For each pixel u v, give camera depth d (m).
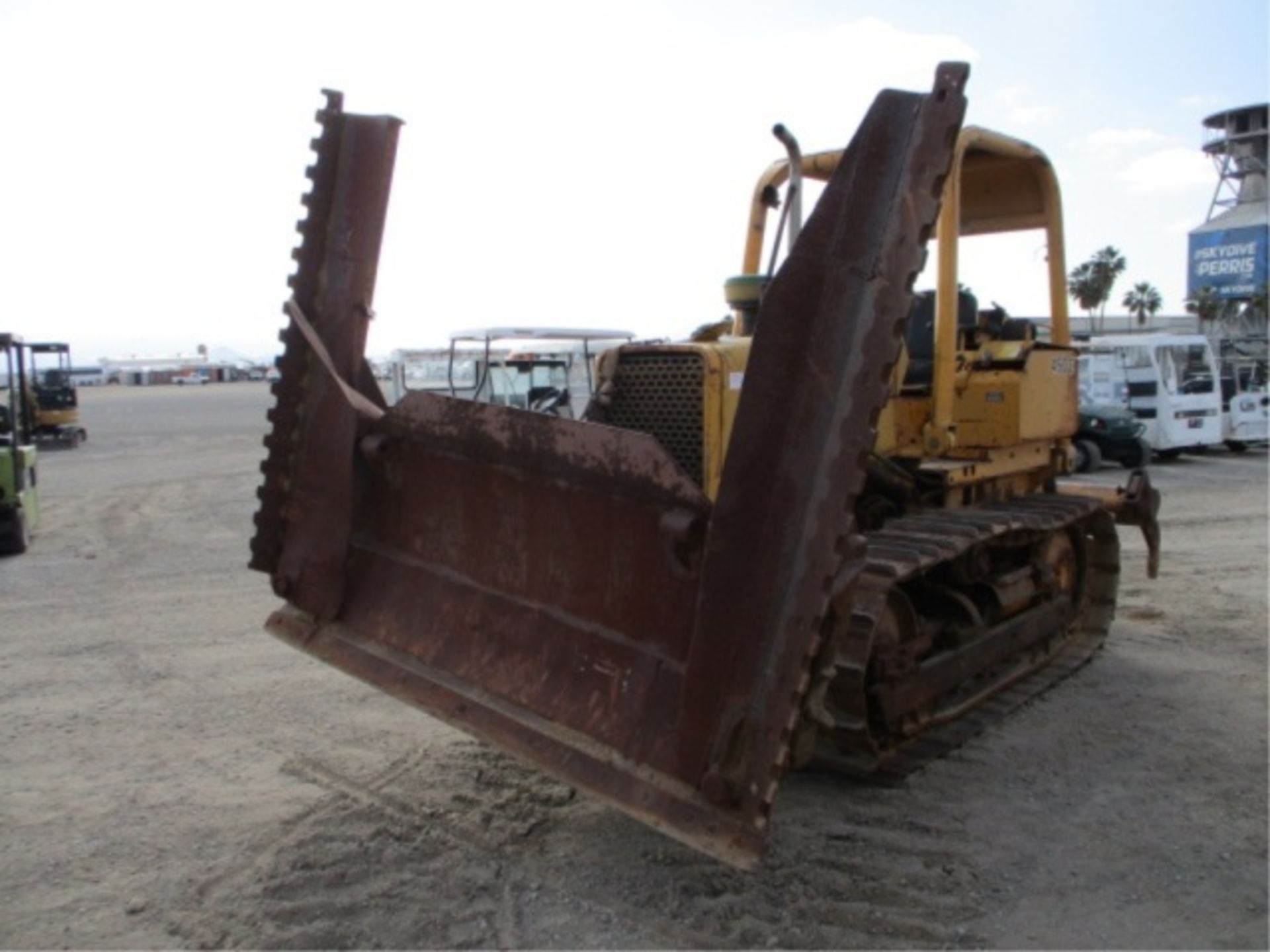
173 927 3.42
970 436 5.74
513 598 3.49
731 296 4.78
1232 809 4.35
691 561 2.99
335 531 3.92
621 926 3.43
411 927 3.41
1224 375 22.42
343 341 4.07
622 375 4.45
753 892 3.65
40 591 8.76
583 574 3.30
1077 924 3.47
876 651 4.47
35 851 3.96
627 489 3.14
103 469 19.56
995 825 4.20
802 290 2.81
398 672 3.63
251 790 4.51
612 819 4.19
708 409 4.15
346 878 3.73
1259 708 5.61
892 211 2.68
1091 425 17.50
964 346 6.00
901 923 3.47
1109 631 6.91
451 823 4.16
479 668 3.49
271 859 3.87
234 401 53.09
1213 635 7.07
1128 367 19.30
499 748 3.24
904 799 4.45
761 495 2.82
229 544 11.11
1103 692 5.89
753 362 2.85
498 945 3.33
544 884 3.69
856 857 3.92
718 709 2.86
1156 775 4.70
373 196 4.04
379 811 4.28
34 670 6.40
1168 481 16.19
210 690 5.96
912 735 4.84
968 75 2.62
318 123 4.12
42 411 24.59
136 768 4.79
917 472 5.43
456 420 3.60
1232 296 54.84
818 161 5.40
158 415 40.19
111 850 3.96
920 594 5.24
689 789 2.89
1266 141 56.84
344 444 3.87
